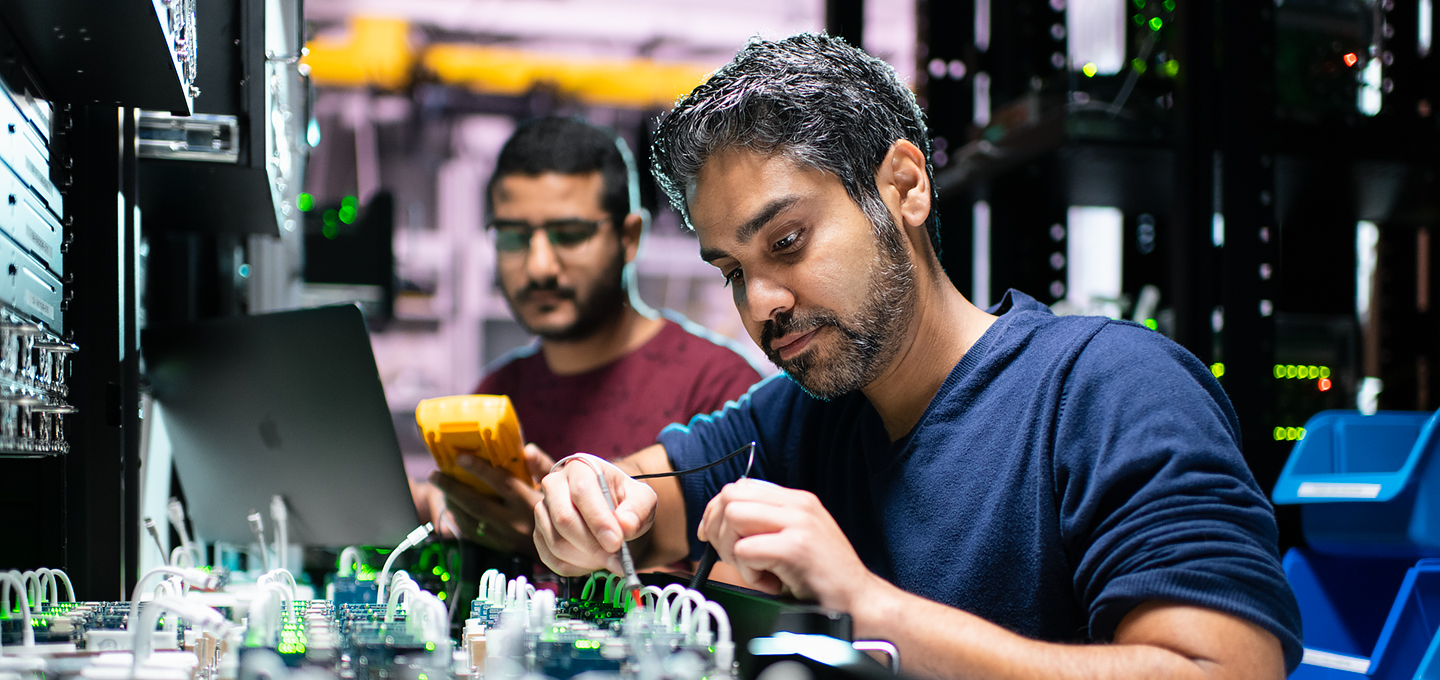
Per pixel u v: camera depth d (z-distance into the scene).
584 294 2.18
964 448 1.10
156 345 1.63
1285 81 2.08
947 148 2.59
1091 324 1.07
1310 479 1.53
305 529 1.54
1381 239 2.44
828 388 1.08
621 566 1.07
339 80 5.15
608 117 5.60
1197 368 1.02
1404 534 1.38
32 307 1.06
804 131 1.00
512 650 0.77
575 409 2.23
